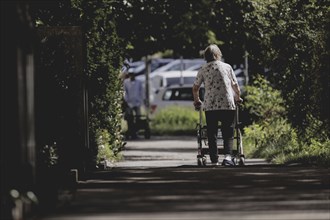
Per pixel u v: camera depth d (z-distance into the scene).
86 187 20.67
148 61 78.69
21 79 16.55
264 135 39.84
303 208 17.00
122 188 20.34
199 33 47.06
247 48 45.06
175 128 70.88
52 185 19.55
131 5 42.16
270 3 35.12
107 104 31.94
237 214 16.20
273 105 40.91
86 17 30.25
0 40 16.39
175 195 18.91
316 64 30.72
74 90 25.08
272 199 18.25
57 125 24.14
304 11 32.84
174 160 39.06
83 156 24.75
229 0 45.19
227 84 28.02
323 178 22.45
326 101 30.30
